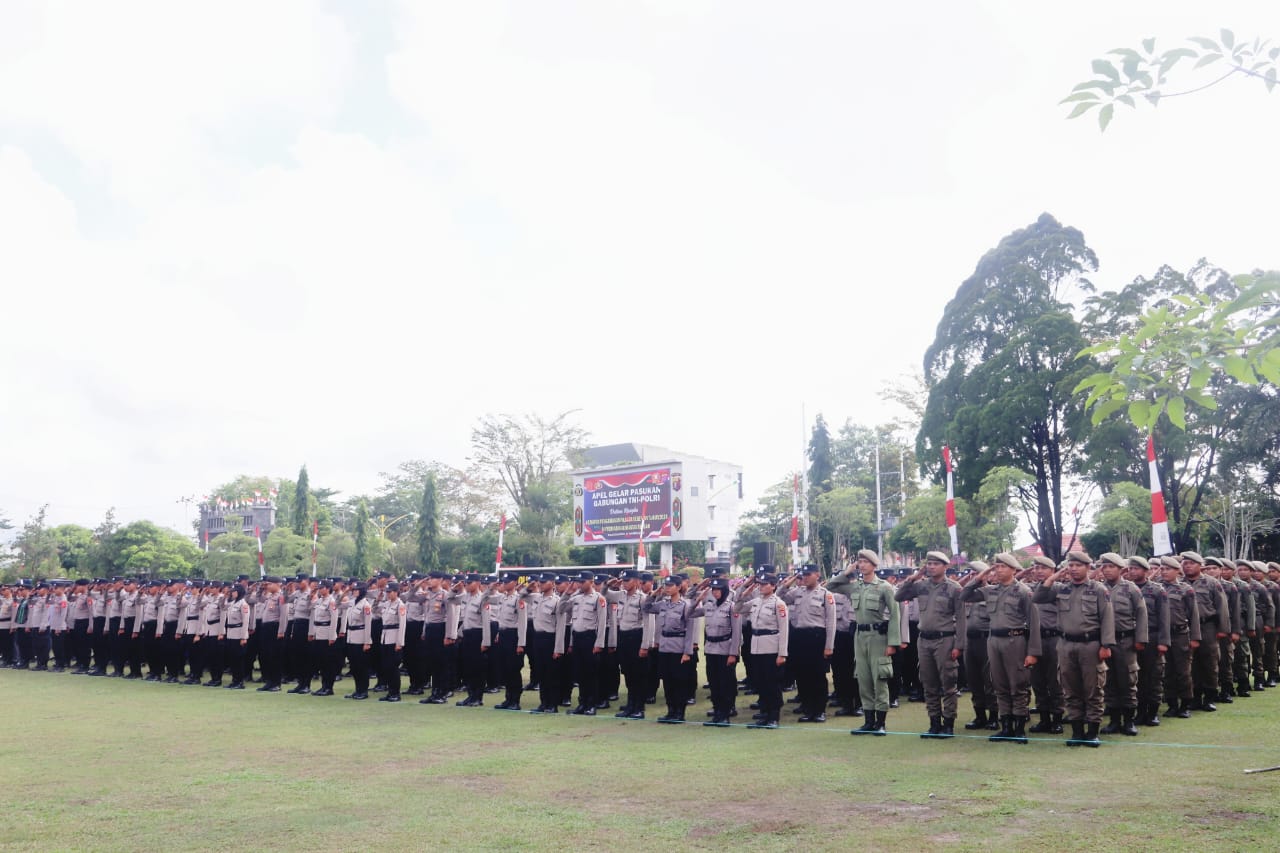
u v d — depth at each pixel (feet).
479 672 49.62
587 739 36.88
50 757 34.01
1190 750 31.01
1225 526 119.96
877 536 186.29
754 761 31.17
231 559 156.66
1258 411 94.79
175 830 23.35
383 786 28.19
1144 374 13.80
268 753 34.27
